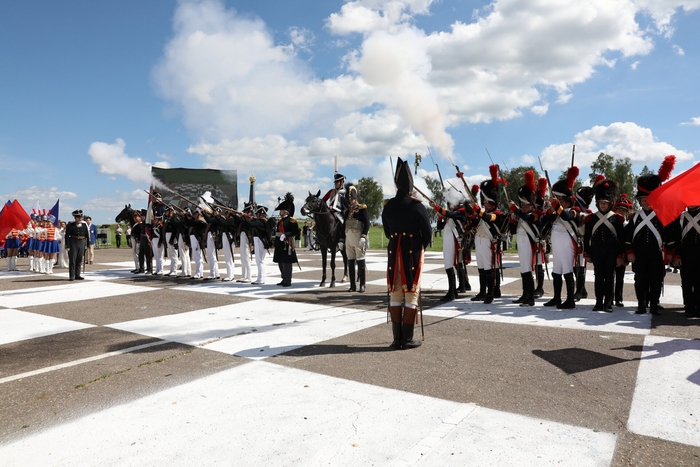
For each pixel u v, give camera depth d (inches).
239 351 212.7
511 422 136.7
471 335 237.5
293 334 243.0
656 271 279.9
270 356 204.5
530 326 254.2
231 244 480.4
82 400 158.2
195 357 204.8
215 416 143.6
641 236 280.5
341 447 123.2
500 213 331.9
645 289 285.3
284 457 118.7
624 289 394.9
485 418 139.5
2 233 485.1
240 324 268.2
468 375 177.3
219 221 482.6
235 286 436.8
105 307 331.0
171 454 121.1
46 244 594.6
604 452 119.2
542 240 314.3
